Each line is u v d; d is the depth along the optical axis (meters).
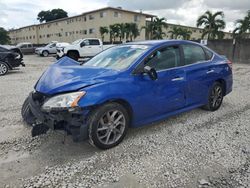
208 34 30.27
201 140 3.75
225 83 5.29
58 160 3.14
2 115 4.86
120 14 42.00
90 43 18.53
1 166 2.98
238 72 12.65
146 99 3.66
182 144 3.61
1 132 4.00
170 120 4.61
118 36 38.53
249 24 23.72
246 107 5.58
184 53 4.38
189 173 2.86
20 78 9.70
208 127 4.29
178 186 2.62
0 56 10.62
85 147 3.48
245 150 3.43
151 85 3.71
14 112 5.05
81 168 2.96
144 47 4.00
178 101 4.21
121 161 3.12
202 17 30.00
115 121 3.43
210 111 5.16
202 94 4.73
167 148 3.48
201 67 4.62
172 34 46.47
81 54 18.20
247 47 19.59
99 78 3.31
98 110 3.20
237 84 8.72
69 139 3.70
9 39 72.88
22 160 3.13
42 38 61.47
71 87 3.11
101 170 2.92
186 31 45.88
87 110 3.08
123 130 3.52
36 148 3.45
